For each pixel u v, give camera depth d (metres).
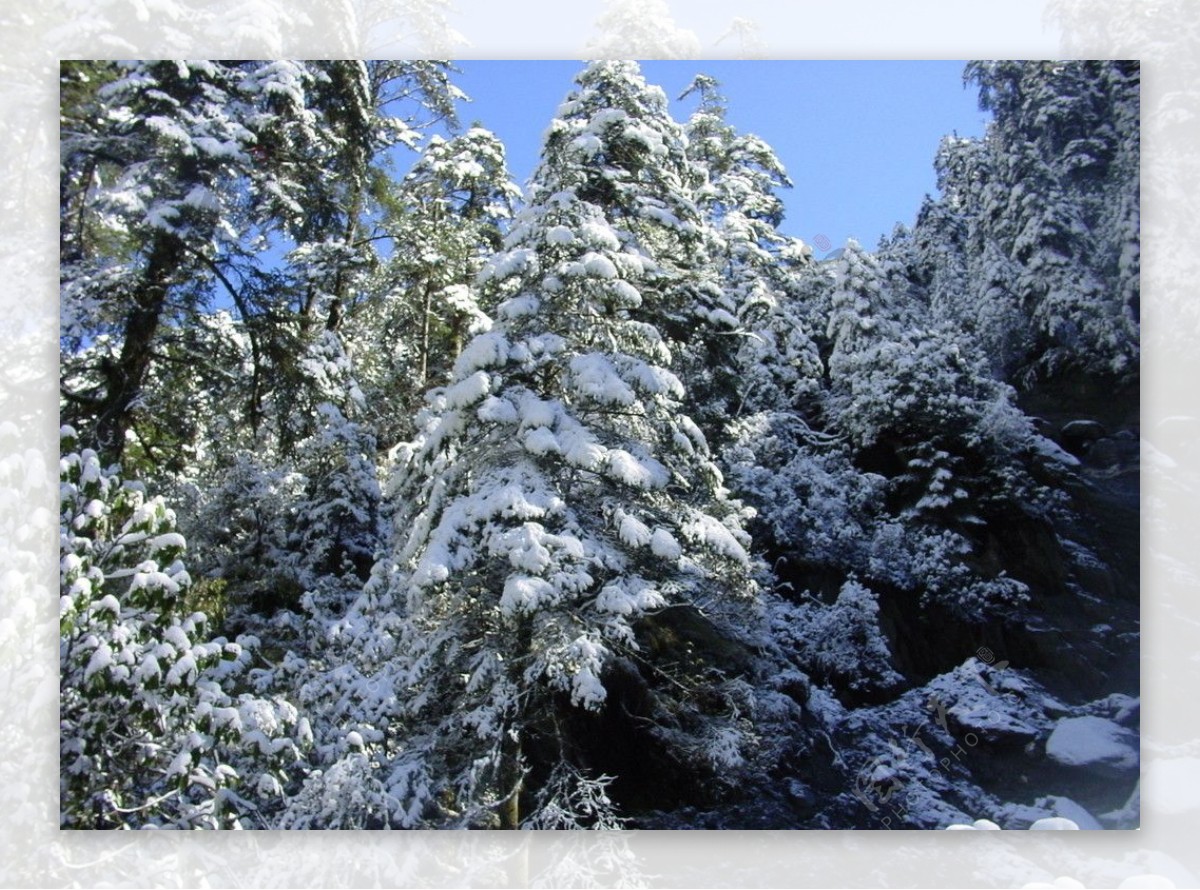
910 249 21.36
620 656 9.73
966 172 20.52
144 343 8.99
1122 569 13.76
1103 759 11.06
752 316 15.82
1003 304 17.23
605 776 8.89
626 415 9.43
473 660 8.69
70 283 7.91
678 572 9.68
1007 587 13.79
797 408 17.86
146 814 6.27
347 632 9.30
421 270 15.10
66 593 5.64
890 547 14.37
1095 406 15.95
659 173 10.62
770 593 13.21
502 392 8.97
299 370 10.28
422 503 9.65
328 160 10.66
